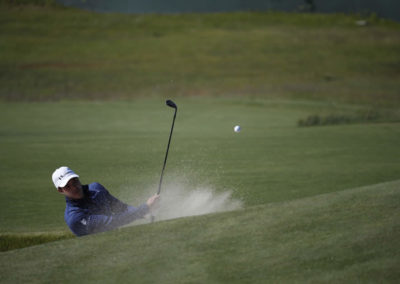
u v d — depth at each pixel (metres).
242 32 179.00
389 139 45.41
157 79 128.50
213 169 33.00
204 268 12.38
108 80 126.88
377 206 15.41
